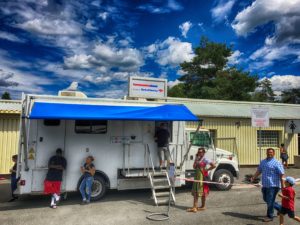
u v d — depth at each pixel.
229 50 47.16
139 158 9.48
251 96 42.56
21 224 6.90
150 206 8.52
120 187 9.22
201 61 46.31
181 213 7.77
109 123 9.25
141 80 12.90
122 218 7.33
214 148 10.85
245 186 11.59
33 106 8.23
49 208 8.28
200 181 7.91
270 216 7.14
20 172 8.34
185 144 10.30
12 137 13.70
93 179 8.89
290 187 6.46
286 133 19.14
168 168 9.55
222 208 8.27
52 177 8.20
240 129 18.02
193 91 44.62
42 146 8.46
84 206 8.47
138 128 9.56
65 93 9.54
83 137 8.92
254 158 18.17
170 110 9.23
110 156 9.18
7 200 9.35
